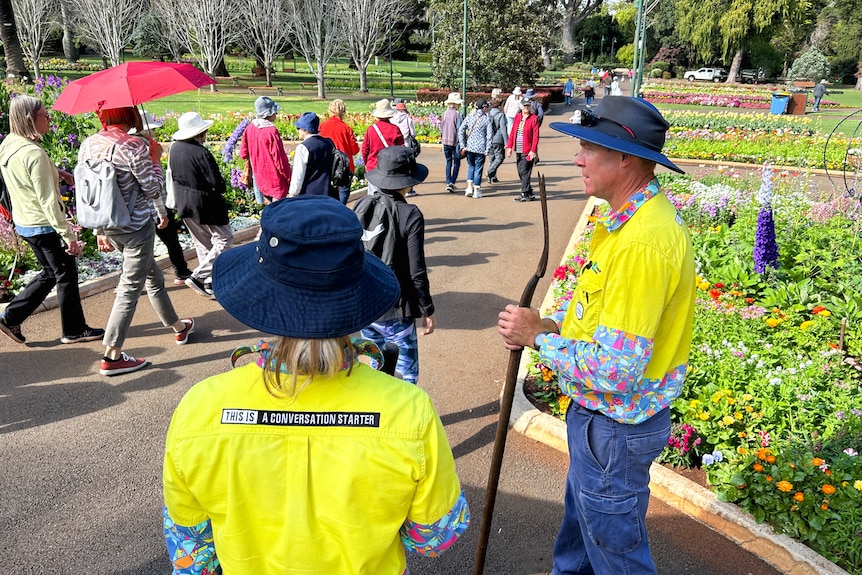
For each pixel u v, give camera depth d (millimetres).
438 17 38594
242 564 1570
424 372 5453
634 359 2133
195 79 5871
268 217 1534
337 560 1577
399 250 3941
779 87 51250
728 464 3865
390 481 1535
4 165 5031
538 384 4992
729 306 6078
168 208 6688
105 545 3439
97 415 4625
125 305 5031
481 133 12312
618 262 2174
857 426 4133
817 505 3480
